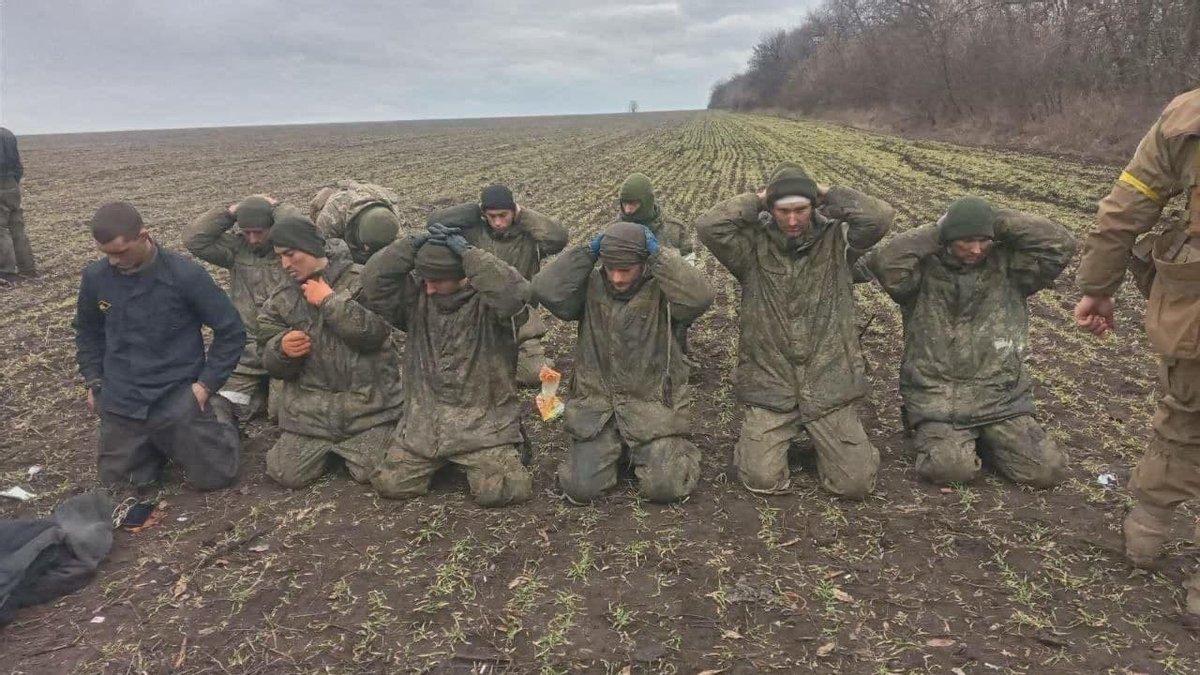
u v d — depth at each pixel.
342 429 5.18
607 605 3.82
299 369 5.18
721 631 3.62
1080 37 25.42
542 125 71.56
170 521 4.70
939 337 5.00
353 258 6.39
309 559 4.26
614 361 4.89
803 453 5.41
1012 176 18.27
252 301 6.29
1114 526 4.36
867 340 7.93
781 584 3.95
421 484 4.93
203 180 25.62
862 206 4.70
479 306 4.88
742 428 5.13
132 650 3.56
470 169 28.30
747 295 5.03
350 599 3.91
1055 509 4.56
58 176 26.91
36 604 3.90
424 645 3.57
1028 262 4.82
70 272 11.95
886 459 5.29
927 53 33.41
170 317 4.87
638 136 46.34
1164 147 3.30
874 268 5.02
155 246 4.82
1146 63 22.33
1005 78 28.59
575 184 22.52
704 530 4.47
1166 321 3.39
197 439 4.93
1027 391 5.00
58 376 7.44
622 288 4.76
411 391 5.04
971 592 3.85
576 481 4.80
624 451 5.00
